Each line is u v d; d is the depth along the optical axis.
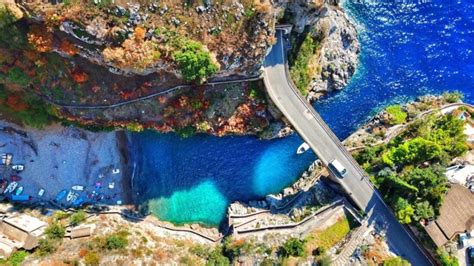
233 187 62.91
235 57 52.66
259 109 60.41
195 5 49.19
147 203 61.12
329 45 62.75
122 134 60.59
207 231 61.44
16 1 44.41
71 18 45.69
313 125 59.00
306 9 53.34
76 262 51.19
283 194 62.78
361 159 61.12
